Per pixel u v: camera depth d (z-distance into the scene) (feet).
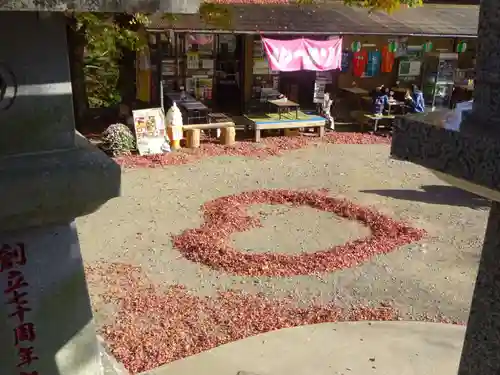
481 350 6.77
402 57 57.52
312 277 24.02
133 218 30.55
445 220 31.48
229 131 47.55
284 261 25.35
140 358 17.38
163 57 52.03
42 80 7.74
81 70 48.01
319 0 55.83
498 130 5.00
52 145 8.02
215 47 53.62
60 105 7.95
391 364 15.87
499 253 6.46
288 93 56.18
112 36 33.04
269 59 46.91
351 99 57.67
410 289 23.15
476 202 34.76
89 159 7.79
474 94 5.44
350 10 55.42
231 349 16.66
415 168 42.83
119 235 28.12
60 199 7.58
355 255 26.18
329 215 32.17
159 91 46.42
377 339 17.31
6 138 7.70
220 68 54.60
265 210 32.73
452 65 56.85
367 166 42.93
